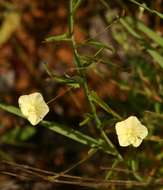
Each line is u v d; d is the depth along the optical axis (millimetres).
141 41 546
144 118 564
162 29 720
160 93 592
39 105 458
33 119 459
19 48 770
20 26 781
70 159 695
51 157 699
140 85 614
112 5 713
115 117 489
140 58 624
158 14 484
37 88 739
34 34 780
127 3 654
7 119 703
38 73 752
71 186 642
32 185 649
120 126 459
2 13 777
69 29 455
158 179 528
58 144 708
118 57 683
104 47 465
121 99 667
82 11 763
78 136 491
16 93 743
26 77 754
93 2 753
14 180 641
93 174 651
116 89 681
